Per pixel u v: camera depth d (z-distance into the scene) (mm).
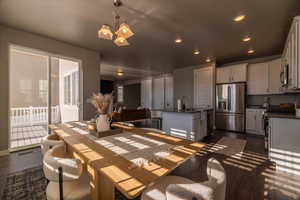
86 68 4152
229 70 5191
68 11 2355
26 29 2996
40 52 3357
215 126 5445
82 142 1447
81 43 3760
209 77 5730
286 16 2471
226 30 3004
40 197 1655
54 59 3775
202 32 3102
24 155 2822
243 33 3143
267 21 2635
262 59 4906
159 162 1011
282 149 2438
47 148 1496
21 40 3039
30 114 3688
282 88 3812
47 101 3670
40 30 3041
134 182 774
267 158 2797
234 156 2908
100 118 1754
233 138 4223
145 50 4316
